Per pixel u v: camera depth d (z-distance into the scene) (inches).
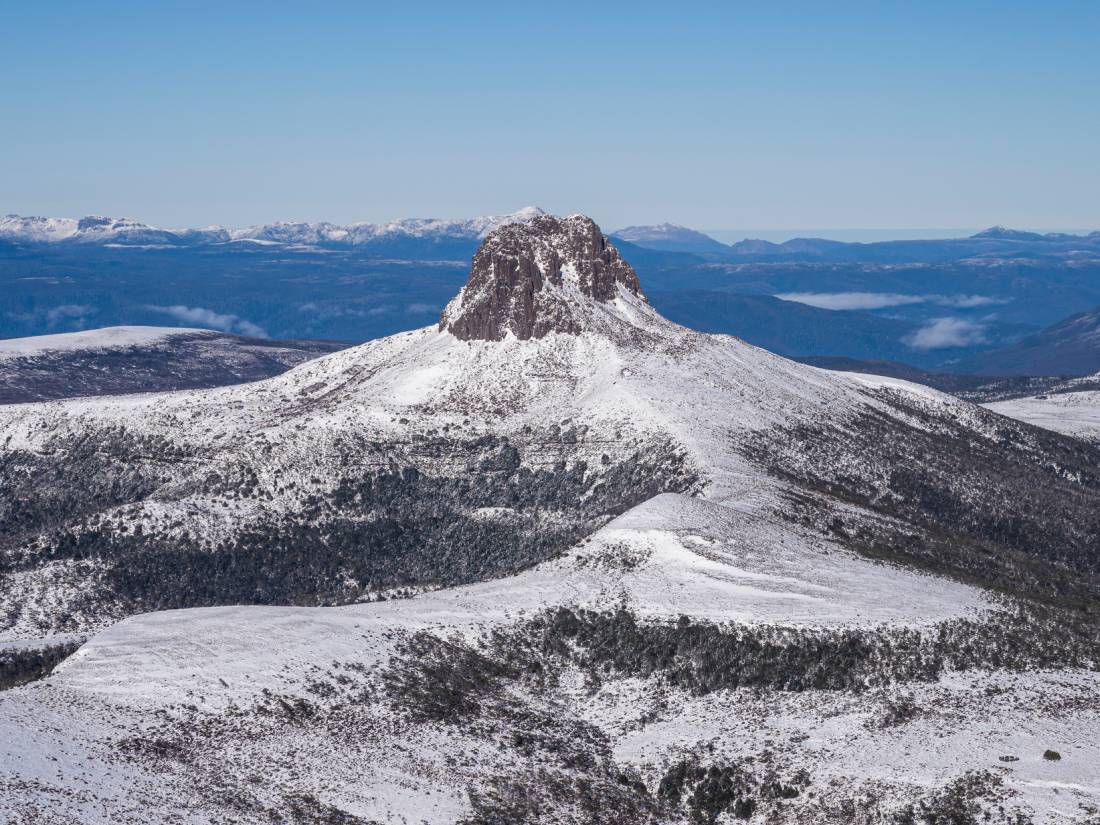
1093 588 6205.7
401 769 3548.2
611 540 5255.9
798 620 4461.1
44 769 3093.0
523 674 4377.5
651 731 4084.6
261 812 3164.4
